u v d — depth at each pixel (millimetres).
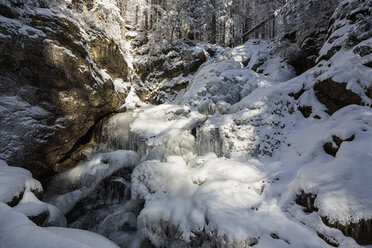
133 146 9133
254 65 12562
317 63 8828
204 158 7480
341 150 4922
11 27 6688
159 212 5824
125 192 7637
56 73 7695
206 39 21844
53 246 2900
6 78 6641
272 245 4035
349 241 3715
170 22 15117
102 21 12641
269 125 7422
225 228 4449
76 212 7422
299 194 4801
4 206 3549
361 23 6902
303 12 11242
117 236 6766
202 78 11227
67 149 8133
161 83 13516
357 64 6406
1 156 6133
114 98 10477
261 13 18109
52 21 7887
